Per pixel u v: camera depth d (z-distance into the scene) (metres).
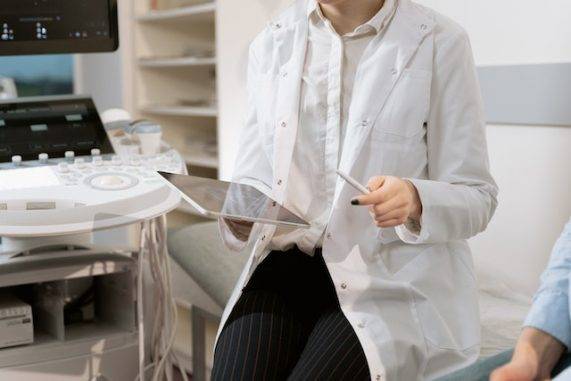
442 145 1.26
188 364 2.60
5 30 1.67
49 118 1.72
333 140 1.30
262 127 1.39
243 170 1.43
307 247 1.32
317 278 1.33
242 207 1.13
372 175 1.25
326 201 1.32
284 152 1.31
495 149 1.92
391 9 1.29
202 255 1.98
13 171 1.51
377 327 1.17
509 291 1.76
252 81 1.47
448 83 1.25
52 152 1.64
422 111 1.24
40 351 1.54
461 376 0.96
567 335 0.93
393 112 1.24
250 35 2.73
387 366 1.14
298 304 1.31
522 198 1.88
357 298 1.22
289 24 1.40
